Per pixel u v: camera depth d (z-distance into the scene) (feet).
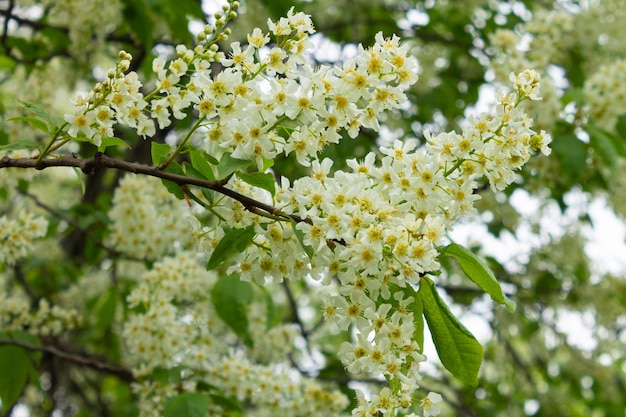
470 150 7.86
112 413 23.61
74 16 18.88
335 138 7.95
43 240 20.75
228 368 15.14
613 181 20.40
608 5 21.80
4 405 15.70
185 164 8.42
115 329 22.71
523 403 26.76
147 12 18.94
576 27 21.97
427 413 7.77
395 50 7.87
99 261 21.77
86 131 7.78
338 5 24.03
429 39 23.86
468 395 26.45
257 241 8.50
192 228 8.70
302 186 7.83
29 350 16.75
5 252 13.89
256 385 15.23
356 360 7.61
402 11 24.90
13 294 22.36
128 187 16.83
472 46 23.90
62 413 23.16
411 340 8.05
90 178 23.24
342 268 7.77
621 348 25.59
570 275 23.67
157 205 17.81
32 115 16.42
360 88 7.81
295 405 15.67
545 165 19.36
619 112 18.03
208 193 8.34
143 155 22.16
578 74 22.54
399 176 7.98
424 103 23.03
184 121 16.66
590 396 26.32
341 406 15.94
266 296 17.93
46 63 20.01
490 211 22.45
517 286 23.65
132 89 7.81
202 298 16.42
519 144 7.86
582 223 23.16
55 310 17.37
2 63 21.48
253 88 7.73
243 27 21.01
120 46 21.89
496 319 23.99
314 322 30.22
